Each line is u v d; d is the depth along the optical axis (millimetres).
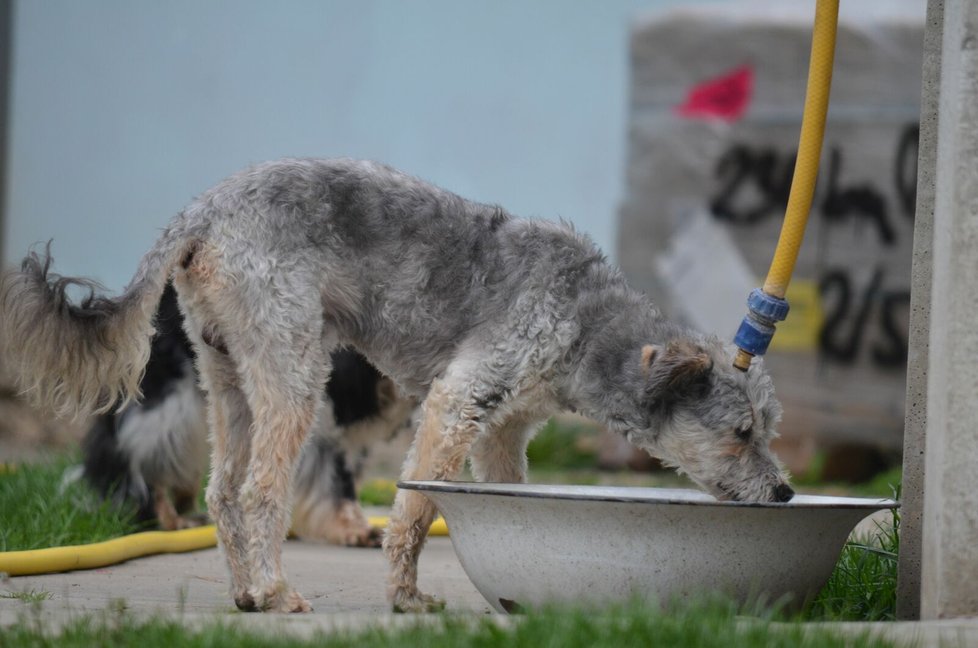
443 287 9578
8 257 23984
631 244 21656
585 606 7469
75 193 23938
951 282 7523
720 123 21203
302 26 23484
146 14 23766
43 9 23938
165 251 9156
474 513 8125
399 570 9141
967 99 7504
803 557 7922
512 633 6539
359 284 9531
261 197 9195
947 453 7523
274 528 9023
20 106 24031
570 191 22734
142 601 9352
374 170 9742
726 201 21109
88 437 12664
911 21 20016
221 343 9391
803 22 20797
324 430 12664
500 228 9844
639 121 21688
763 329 9023
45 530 11523
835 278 20250
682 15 21438
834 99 20328
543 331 9469
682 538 7703
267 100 23594
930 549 7719
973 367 7496
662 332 9688
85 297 9102
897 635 6730
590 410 9727
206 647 6516
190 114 23703
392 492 16453
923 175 8250
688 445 9461
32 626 7176
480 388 9305
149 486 12578
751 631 6543
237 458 9578
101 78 23891
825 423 20172
